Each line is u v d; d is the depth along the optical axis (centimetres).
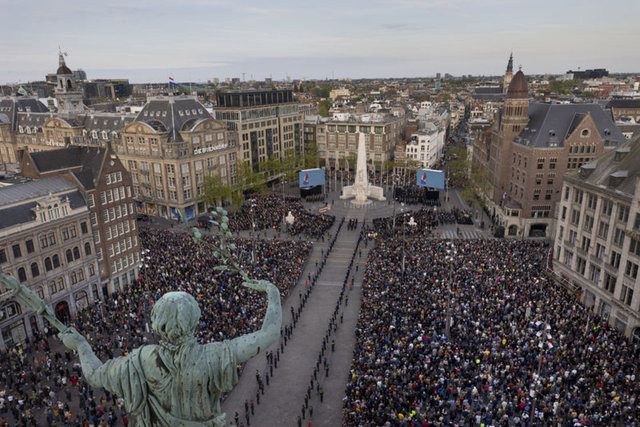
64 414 4775
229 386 745
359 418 4491
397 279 7750
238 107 15275
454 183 16725
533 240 10894
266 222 11919
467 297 6881
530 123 12038
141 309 7138
